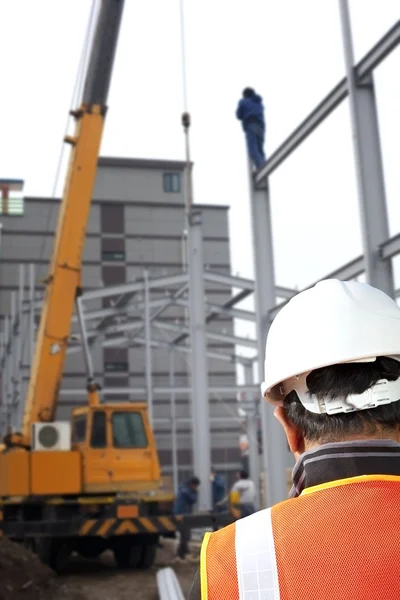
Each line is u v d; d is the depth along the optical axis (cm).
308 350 142
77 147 1368
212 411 4638
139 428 1367
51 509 1341
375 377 137
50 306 1341
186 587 1127
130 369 4631
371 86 939
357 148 920
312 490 131
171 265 5059
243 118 1337
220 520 1370
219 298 5019
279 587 120
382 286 894
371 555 119
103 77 1370
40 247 4912
